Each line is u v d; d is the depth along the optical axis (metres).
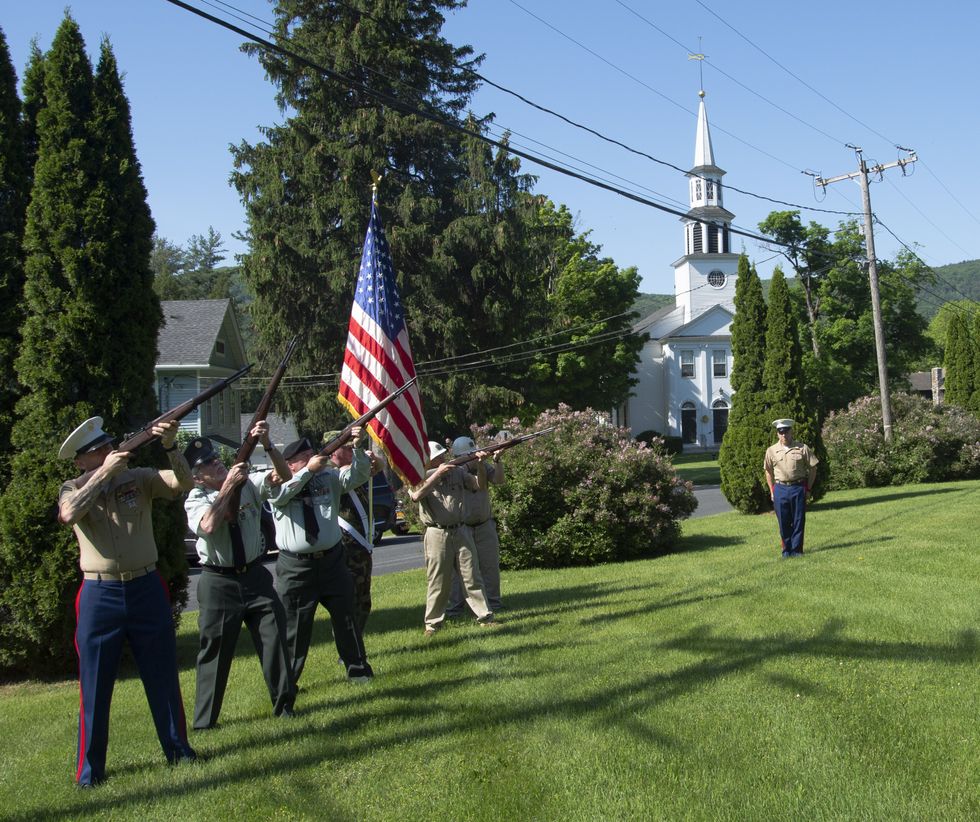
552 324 36.62
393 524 19.08
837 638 6.98
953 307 64.62
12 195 8.10
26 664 7.80
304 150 31.27
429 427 32.56
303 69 31.00
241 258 31.62
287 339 31.36
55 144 7.95
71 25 8.12
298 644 6.60
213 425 35.84
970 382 32.62
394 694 6.25
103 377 7.89
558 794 4.39
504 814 4.20
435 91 33.38
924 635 6.98
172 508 8.36
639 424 62.38
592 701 5.75
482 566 9.53
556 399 45.31
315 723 5.68
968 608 7.88
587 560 13.23
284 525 6.56
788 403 18.92
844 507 18.38
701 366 61.50
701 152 63.00
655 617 8.17
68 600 7.56
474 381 32.22
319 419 30.81
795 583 9.41
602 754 4.86
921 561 10.48
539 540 13.00
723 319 61.81
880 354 24.91
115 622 5.01
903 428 24.73
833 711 5.34
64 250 7.77
